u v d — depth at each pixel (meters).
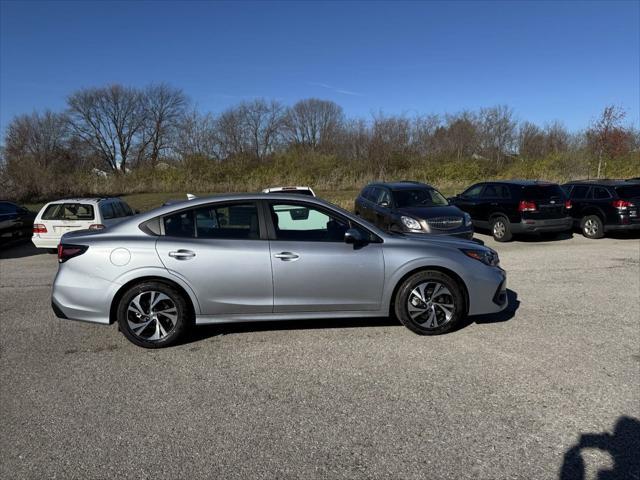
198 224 4.60
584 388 3.58
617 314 5.46
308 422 3.17
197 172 31.70
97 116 56.53
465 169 31.06
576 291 6.59
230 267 4.48
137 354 4.42
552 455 2.75
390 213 10.60
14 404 3.47
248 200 4.70
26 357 4.38
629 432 2.97
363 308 4.71
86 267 4.42
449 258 4.73
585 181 13.02
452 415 3.21
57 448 2.90
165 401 3.49
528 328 4.98
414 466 2.67
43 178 26.95
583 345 4.47
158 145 59.12
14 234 12.30
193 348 4.54
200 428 3.11
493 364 4.05
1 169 26.14
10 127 48.44
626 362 4.05
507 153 38.03
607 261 8.92
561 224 11.51
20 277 8.37
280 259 4.53
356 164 32.50
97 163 55.84
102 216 11.02
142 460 2.77
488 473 2.60
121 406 3.43
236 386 3.73
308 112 46.53
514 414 3.21
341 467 2.68
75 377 3.93
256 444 2.92
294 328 5.05
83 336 4.95
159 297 4.48
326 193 25.86
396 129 33.94
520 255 9.85
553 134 37.28
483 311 4.85
